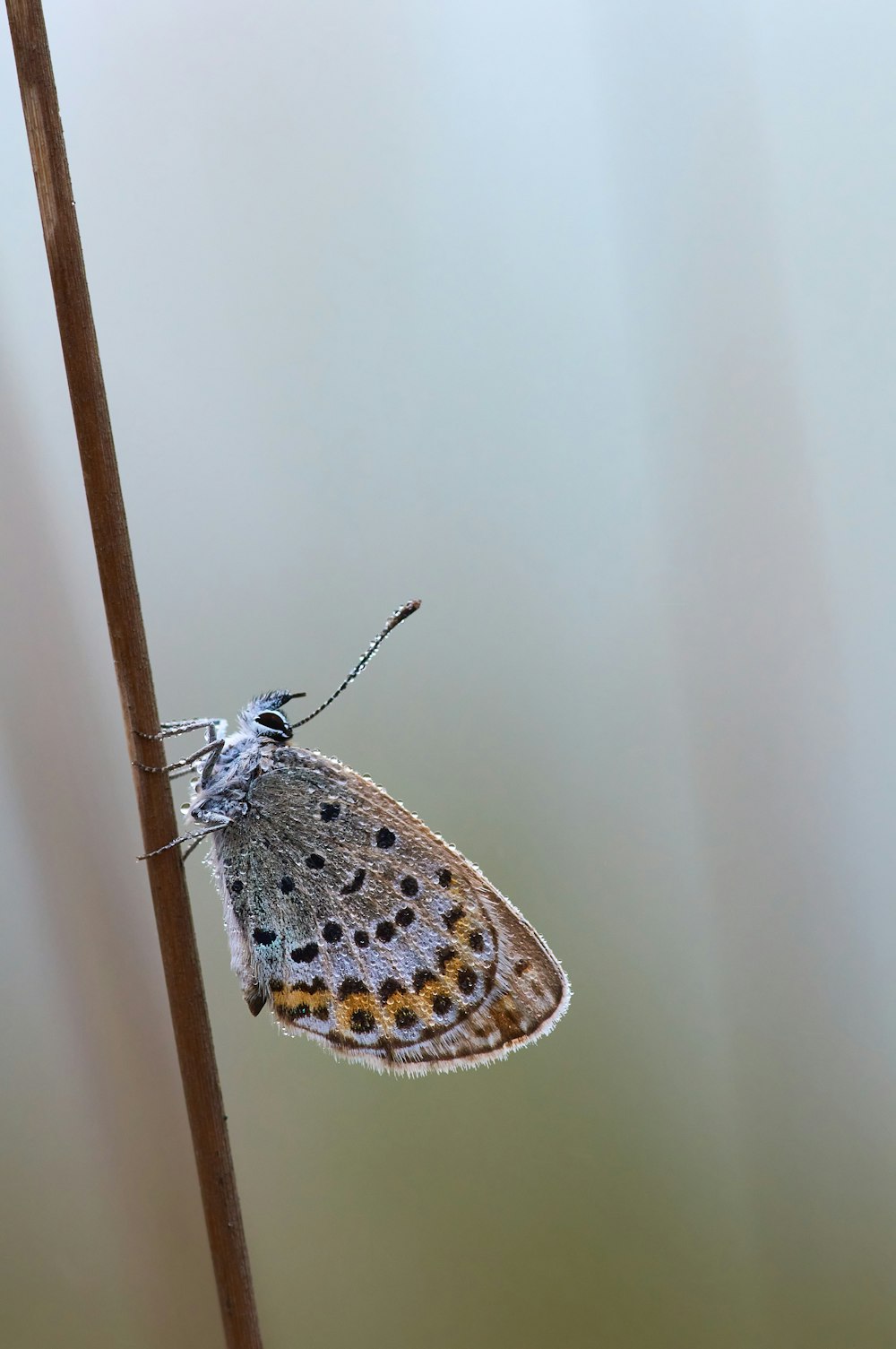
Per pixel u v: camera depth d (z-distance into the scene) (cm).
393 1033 22
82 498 22
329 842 22
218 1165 21
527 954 22
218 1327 22
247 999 22
